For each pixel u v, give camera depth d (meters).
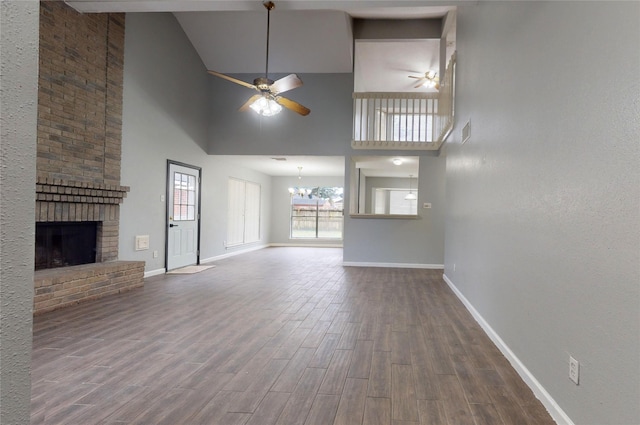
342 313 4.17
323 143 7.75
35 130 0.64
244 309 4.29
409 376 2.61
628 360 1.45
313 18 6.70
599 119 1.67
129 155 5.68
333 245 12.39
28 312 0.63
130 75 5.67
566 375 1.95
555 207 2.09
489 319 3.44
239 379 2.53
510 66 2.89
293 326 3.69
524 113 2.58
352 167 8.38
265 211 12.06
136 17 5.78
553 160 2.12
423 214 7.67
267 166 9.91
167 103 6.58
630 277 1.44
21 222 0.61
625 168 1.48
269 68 7.79
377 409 2.17
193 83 7.39
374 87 10.05
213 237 8.45
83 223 5.09
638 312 1.39
